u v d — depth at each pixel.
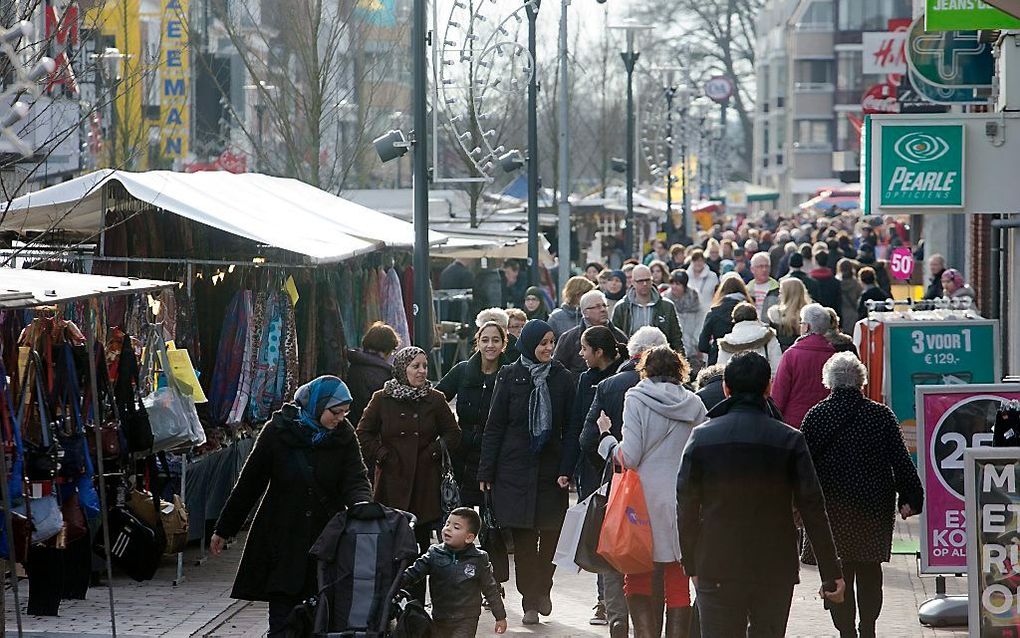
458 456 23.41
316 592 18.16
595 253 108.62
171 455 25.45
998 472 18.62
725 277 35.53
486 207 84.19
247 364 28.17
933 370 25.94
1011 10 23.22
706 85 159.62
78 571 22.17
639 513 18.56
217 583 24.44
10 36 13.53
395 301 38.53
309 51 58.97
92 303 22.17
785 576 16.17
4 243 31.39
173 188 30.69
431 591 18.69
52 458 19.91
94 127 53.94
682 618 19.02
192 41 64.94
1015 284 32.22
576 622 22.25
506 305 56.34
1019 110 28.38
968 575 18.67
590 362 21.81
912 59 32.97
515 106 81.75
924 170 28.33
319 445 18.20
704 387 22.27
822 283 45.28
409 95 68.62
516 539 22.02
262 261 30.31
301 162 61.75
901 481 19.70
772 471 16.11
